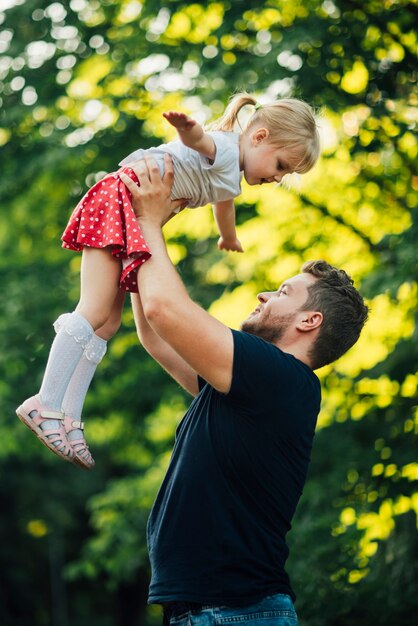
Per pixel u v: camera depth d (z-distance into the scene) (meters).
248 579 2.97
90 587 20.05
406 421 7.98
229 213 3.80
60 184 10.25
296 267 9.34
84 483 17.44
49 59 9.61
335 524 7.81
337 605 7.51
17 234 11.11
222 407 3.08
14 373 10.46
